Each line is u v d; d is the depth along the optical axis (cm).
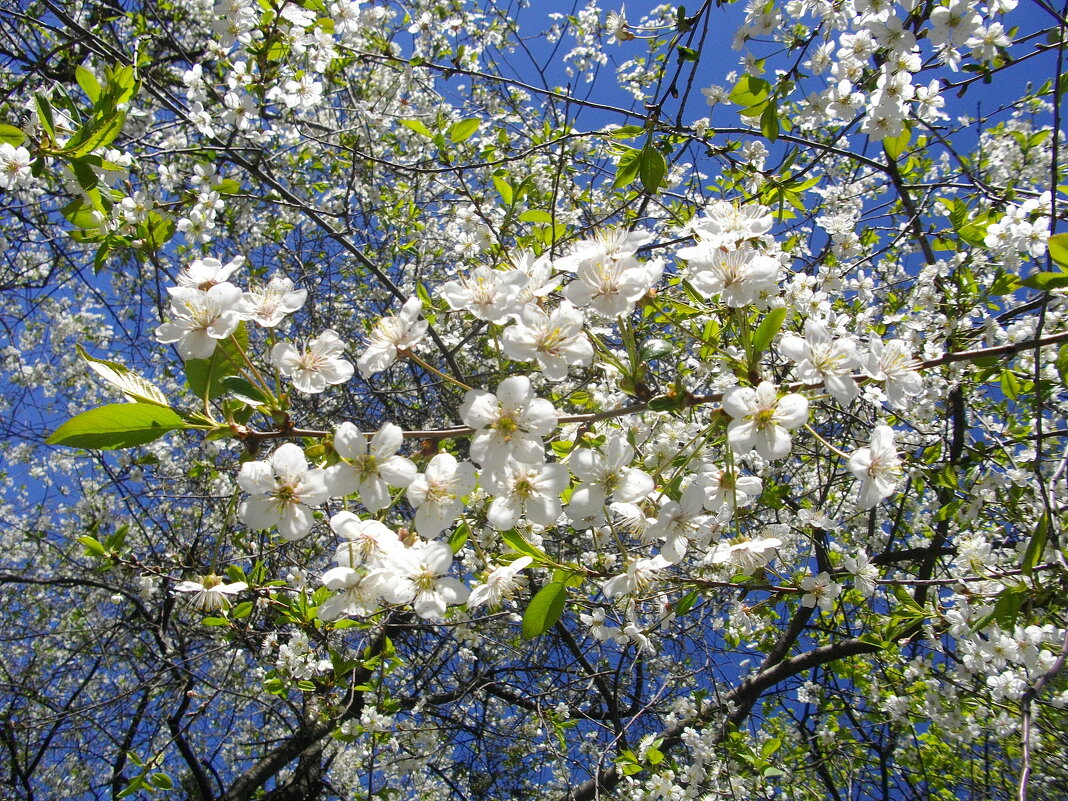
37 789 764
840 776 643
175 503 726
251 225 681
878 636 405
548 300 213
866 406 428
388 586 176
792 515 468
